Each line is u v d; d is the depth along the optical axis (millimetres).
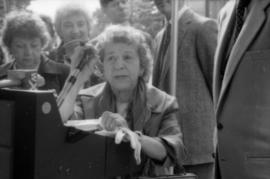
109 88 1258
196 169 2039
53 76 1584
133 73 1193
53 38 1889
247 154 1127
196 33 2059
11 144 809
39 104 780
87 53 1074
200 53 2062
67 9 1877
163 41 2109
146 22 2066
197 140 2008
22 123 795
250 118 1114
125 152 1019
